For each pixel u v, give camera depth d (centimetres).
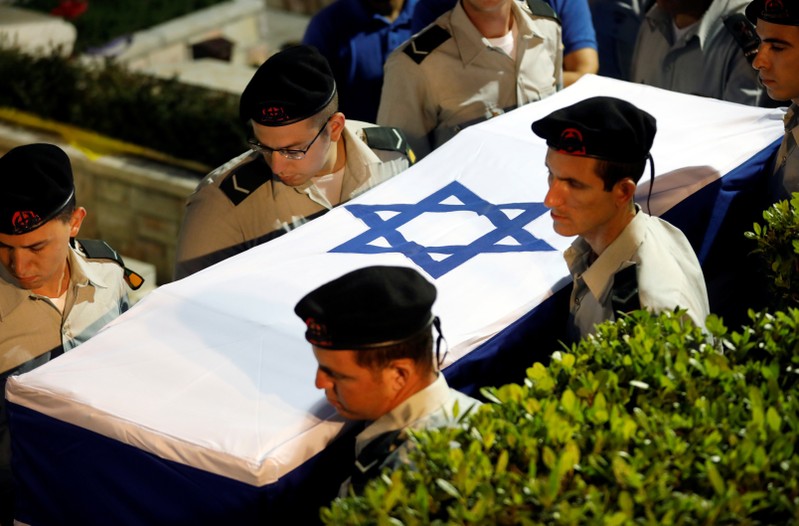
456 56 780
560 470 385
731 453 392
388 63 798
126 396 476
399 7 977
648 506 374
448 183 648
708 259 670
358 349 414
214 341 511
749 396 426
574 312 545
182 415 464
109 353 507
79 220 616
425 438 408
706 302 543
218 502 448
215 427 455
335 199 668
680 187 630
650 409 426
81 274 613
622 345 472
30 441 493
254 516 443
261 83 602
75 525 495
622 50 972
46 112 1351
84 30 1688
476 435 409
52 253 577
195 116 1275
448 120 789
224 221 654
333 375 426
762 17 599
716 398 436
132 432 457
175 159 1295
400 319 414
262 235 655
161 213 1285
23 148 577
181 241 666
